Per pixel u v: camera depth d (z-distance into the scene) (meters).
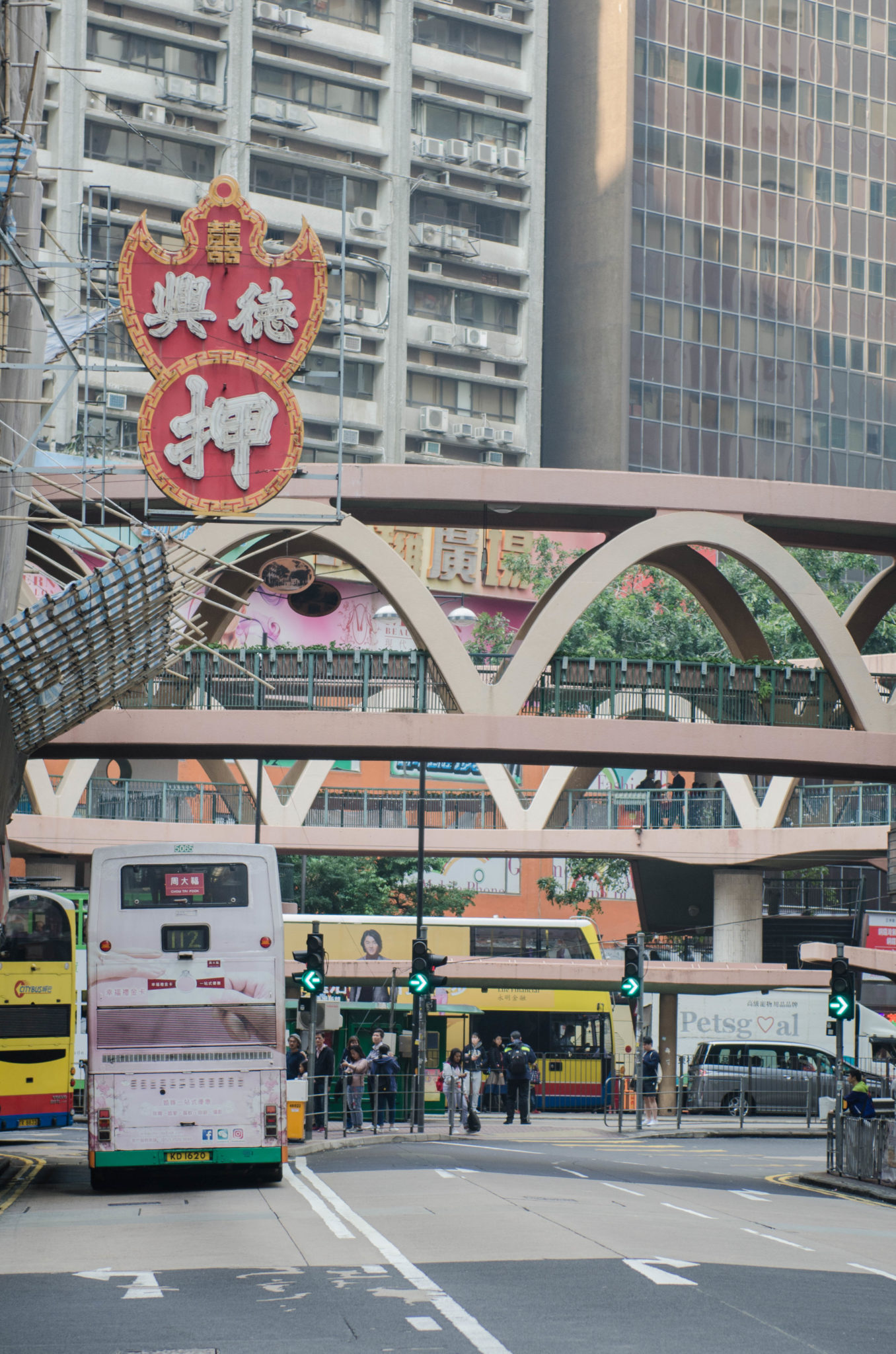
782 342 100.56
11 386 24.69
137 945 24.69
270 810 56.94
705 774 61.25
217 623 33.72
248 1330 11.62
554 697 32.03
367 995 53.81
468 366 94.25
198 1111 24.41
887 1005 59.19
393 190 91.31
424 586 31.56
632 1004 56.31
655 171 97.56
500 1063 54.12
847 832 53.47
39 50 24.16
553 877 77.06
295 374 27.14
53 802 54.22
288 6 89.38
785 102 101.44
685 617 66.19
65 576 33.16
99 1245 17.41
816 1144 43.34
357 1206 21.41
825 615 32.12
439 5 93.56
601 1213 20.62
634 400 96.31
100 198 82.19
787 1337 11.37
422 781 47.69
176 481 26.56
